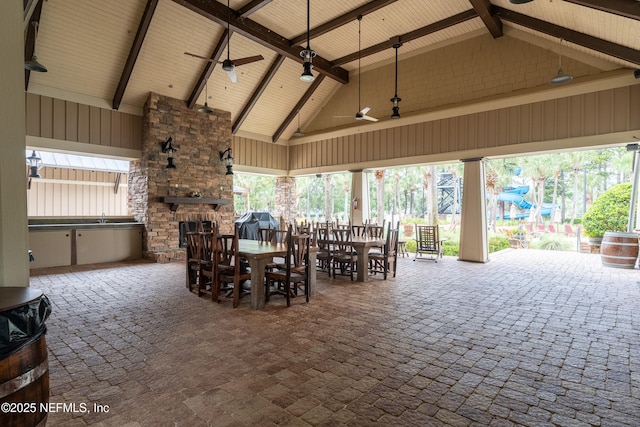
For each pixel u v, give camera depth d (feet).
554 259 28.32
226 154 32.12
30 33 19.62
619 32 17.38
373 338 10.85
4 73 5.29
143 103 27.81
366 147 33.01
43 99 23.40
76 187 35.96
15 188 5.41
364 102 33.30
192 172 29.78
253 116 34.91
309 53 18.35
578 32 19.79
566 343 10.46
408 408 7.07
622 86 20.77
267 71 30.66
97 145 25.73
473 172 26.71
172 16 23.20
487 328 11.78
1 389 4.16
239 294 15.66
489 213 60.13
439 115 28.12
